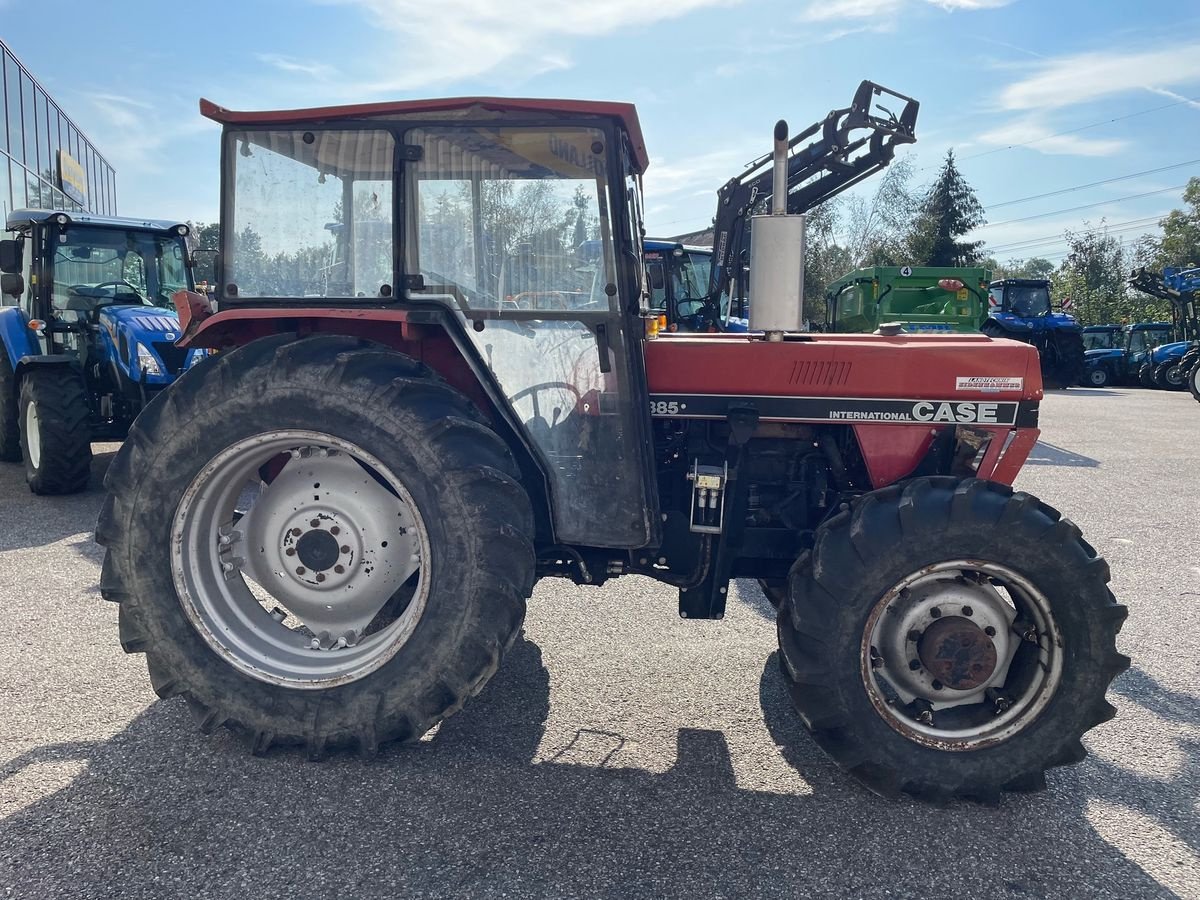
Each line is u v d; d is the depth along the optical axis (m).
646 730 3.01
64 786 2.56
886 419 2.99
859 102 7.84
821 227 32.75
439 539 2.60
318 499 2.82
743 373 3.02
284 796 2.53
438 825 2.39
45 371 6.52
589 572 3.10
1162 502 6.98
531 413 2.86
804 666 2.59
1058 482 7.84
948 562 2.58
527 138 2.76
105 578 2.78
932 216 36.69
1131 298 45.28
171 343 6.82
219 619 2.79
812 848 2.34
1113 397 18.92
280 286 2.88
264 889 2.11
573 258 2.80
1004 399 2.96
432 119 2.73
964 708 2.71
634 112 2.69
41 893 2.09
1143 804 2.62
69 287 7.42
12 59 19.39
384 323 2.89
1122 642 3.99
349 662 2.75
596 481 2.88
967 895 2.16
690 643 3.84
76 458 6.55
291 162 2.83
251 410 2.65
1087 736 3.07
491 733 2.96
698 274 10.61
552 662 3.61
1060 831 2.46
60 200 23.89
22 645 3.66
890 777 2.58
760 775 2.73
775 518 3.22
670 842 2.34
